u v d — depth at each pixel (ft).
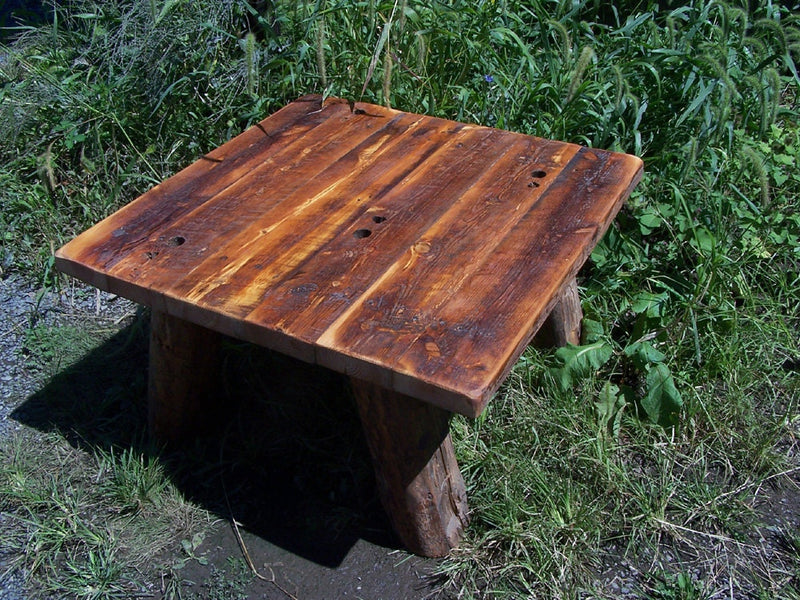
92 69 12.41
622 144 11.23
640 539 7.81
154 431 8.80
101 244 7.35
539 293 6.53
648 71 11.45
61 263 7.24
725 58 10.77
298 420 8.98
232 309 6.52
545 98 11.15
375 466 7.47
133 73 12.04
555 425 8.63
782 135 11.89
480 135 8.91
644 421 8.89
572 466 8.37
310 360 6.29
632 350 8.99
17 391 9.57
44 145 12.15
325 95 9.93
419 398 5.96
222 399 9.18
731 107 11.43
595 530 7.73
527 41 13.04
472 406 5.73
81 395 9.47
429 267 6.86
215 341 8.45
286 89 11.56
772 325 9.92
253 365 9.36
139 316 10.46
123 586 7.52
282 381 9.32
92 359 9.93
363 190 7.97
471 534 7.85
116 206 11.74
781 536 7.89
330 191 7.98
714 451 8.68
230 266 6.99
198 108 11.93
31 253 11.48
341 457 8.59
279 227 7.47
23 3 16.61
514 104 11.14
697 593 7.37
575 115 10.96
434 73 11.45
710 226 10.46
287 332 6.27
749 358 9.53
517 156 8.48
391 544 7.86
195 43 12.01
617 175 8.07
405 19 11.07
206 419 8.90
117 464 8.63
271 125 9.29
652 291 10.24
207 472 8.60
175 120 11.93
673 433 8.75
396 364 5.94
